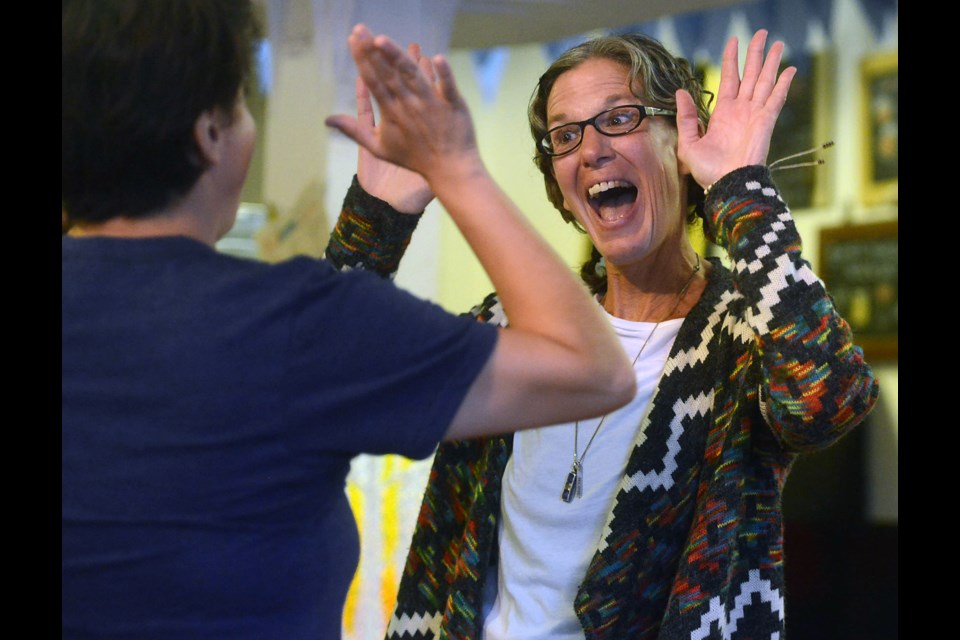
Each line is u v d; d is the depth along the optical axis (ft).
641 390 5.95
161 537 3.64
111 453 3.66
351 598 9.41
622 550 5.59
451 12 13.16
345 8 12.71
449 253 22.90
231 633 3.69
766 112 5.50
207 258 3.87
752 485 5.66
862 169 18.28
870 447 17.92
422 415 3.70
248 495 3.69
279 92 13.78
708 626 5.25
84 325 3.72
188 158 3.84
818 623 17.22
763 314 5.09
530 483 5.98
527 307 3.82
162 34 3.69
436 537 6.47
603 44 6.44
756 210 5.25
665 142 6.30
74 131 3.70
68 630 3.67
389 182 6.09
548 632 5.80
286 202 13.65
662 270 6.35
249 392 3.68
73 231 4.03
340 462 3.84
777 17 16.06
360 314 3.75
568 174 6.47
